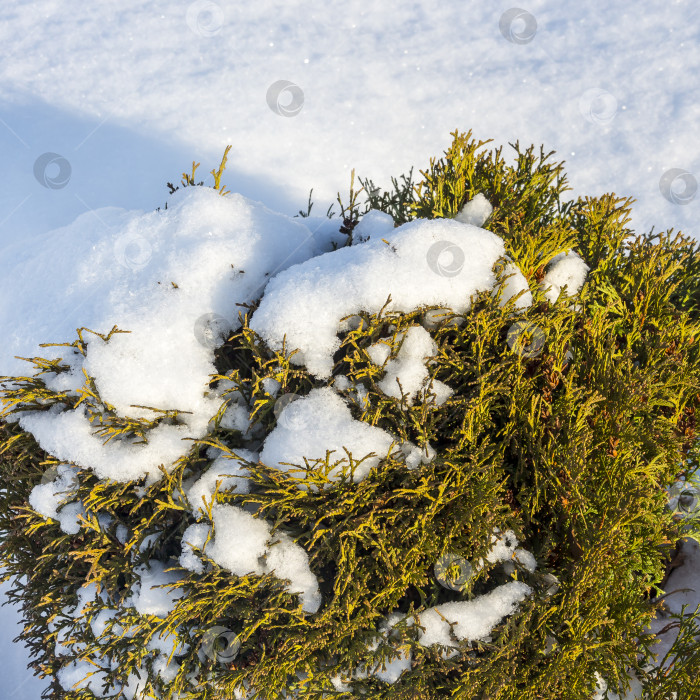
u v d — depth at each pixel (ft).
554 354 6.51
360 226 8.00
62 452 6.61
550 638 6.21
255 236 7.65
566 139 15.81
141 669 6.89
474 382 6.15
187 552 6.31
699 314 8.13
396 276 6.32
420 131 15.98
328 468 5.74
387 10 17.43
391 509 5.90
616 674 5.98
